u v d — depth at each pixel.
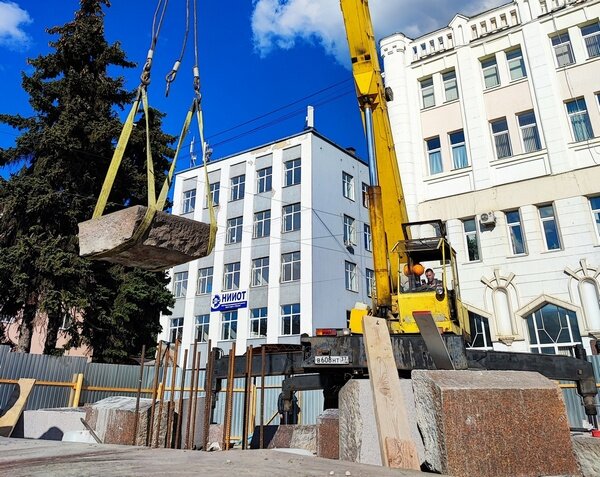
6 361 11.08
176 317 30.98
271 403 13.62
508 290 14.71
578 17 15.83
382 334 5.25
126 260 4.05
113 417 7.48
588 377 6.90
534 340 14.13
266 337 26.66
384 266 7.68
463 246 15.88
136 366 13.41
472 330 15.11
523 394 4.30
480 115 16.73
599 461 4.26
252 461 3.84
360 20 8.62
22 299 15.19
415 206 16.88
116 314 16.39
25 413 8.98
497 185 15.77
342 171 31.06
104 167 17.39
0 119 17.27
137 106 4.22
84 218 16.75
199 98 4.55
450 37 18.22
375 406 4.57
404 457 4.18
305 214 27.80
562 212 14.55
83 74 17.56
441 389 4.21
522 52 16.64
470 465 4.01
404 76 18.48
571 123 15.34
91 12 19.08
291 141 30.05
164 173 19.23
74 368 12.17
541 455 4.13
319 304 26.28
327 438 6.43
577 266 13.91
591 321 13.31
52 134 15.85
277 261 27.86
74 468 3.25
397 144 17.62
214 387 8.54
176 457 4.01
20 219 15.97
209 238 4.19
